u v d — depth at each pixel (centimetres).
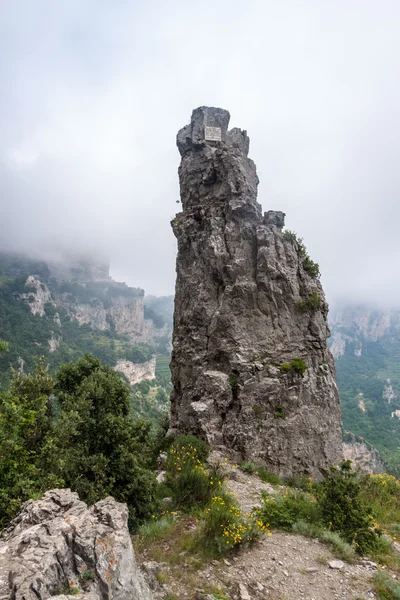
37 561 519
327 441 1891
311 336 2033
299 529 1028
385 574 832
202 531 933
